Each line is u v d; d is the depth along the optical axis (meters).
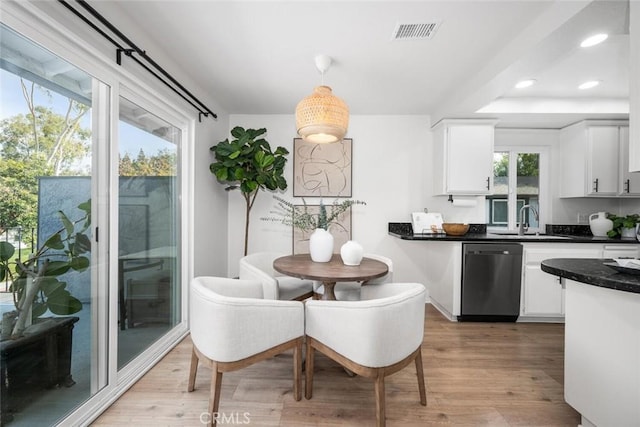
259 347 1.45
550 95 2.89
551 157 3.48
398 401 1.63
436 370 1.96
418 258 3.52
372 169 3.52
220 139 3.22
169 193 2.35
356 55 2.13
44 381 1.30
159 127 2.18
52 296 1.33
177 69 2.31
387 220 3.51
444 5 1.60
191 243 2.58
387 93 2.85
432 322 2.84
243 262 2.31
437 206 3.49
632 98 1.30
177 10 1.66
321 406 1.58
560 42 1.68
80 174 1.45
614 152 3.05
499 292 2.77
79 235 1.45
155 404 1.59
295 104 3.20
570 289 1.45
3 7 1.07
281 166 3.26
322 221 2.24
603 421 1.26
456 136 3.13
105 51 1.53
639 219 2.93
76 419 1.40
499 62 2.08
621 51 2.06
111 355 1.62
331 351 1.48
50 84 1.28
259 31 1.85
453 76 2.46
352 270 1.88
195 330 1.51
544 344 2.37
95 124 1.54
